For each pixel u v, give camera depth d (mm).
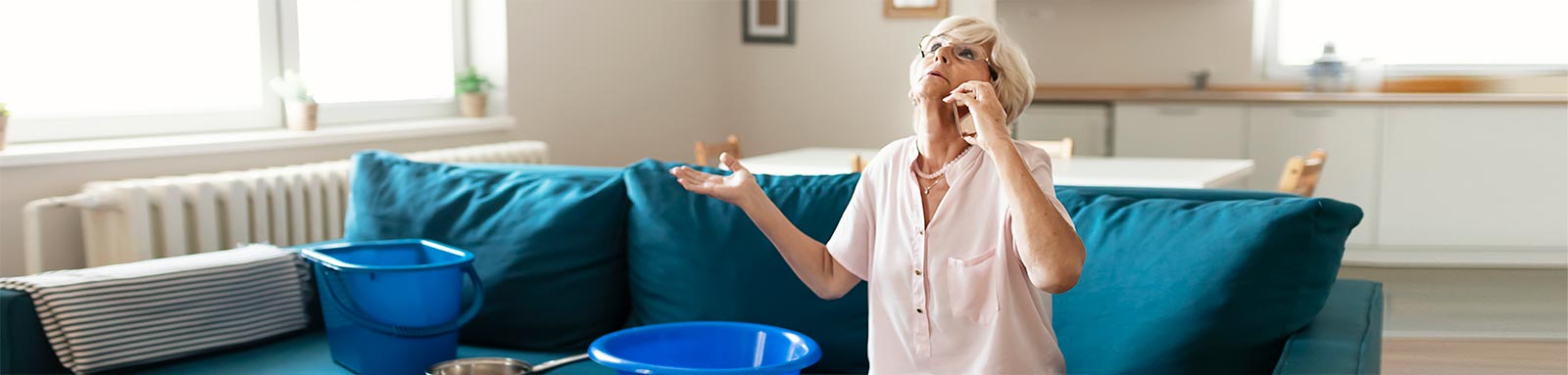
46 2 3158
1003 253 1444
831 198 2199
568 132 4949
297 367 2201
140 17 3400
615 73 5223
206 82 3602
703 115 5895
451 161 3867
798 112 5852
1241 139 5980
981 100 1353
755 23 5910
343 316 2152
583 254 2342
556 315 2336
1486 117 5641
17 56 3094
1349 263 5852
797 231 1660
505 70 4555
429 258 2359
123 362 2121
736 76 6000
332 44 4043
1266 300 1805
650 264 2285
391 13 4281
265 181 3270
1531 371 3645
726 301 2193
